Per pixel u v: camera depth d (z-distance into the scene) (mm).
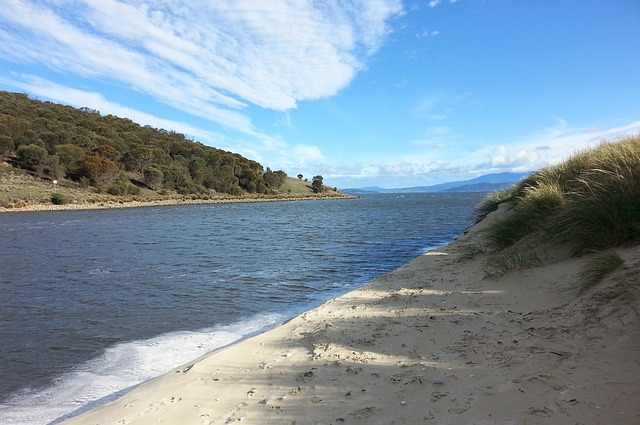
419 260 11539
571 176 10883
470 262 9680
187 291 9875
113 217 40156
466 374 3684
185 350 5922
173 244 19594
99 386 4766
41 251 17266
